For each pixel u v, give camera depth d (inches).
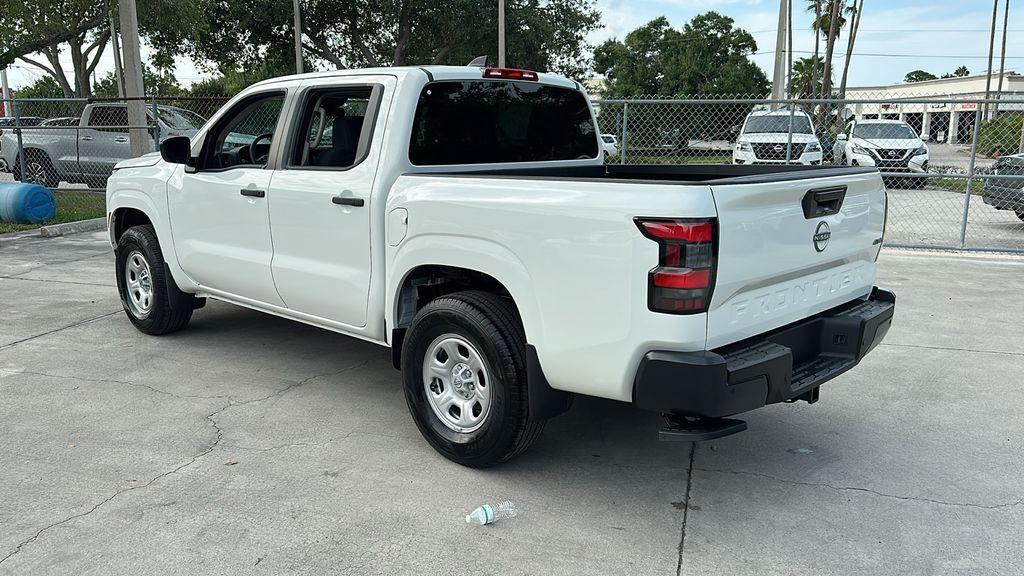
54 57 1214.9
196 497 137.6
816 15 1644.9
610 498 140.6
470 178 144.3
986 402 189.9
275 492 140.1
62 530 125.9
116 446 158.2
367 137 163.8
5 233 424.5
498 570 116.7
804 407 187.2
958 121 853.8
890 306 160.9
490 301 143.6
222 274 203.2
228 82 1704.0
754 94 2226.9
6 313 262.7
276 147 184.5
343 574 115.0
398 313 161.0
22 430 165.3
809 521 132.6
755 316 130.0
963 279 338.6
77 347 225.6
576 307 128.0
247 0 1237.1
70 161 605.3
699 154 533.3
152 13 872.3
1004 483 147.1
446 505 136.8
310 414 177.9
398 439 165.2
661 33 2297.0
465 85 170.7
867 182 155.5
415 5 1208.2
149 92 1461.6
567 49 1379.2
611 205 121.9
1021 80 2063.2
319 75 178.7
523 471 151.4
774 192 126.5
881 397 193.8
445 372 153.6
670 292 116.8
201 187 203.0
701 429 124.4
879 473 151.6
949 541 126.3
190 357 218.2
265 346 229.9
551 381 135.3
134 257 233.9
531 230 132.1
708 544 125.0
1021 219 476.7
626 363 123.8
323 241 172.9
